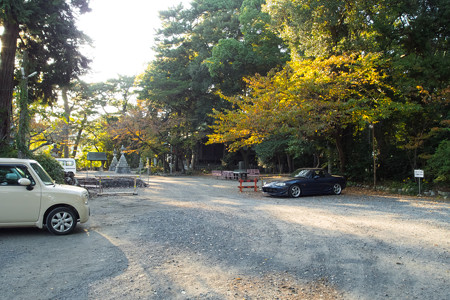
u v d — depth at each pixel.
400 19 19.34
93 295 4.19
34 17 15.34
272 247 6.56
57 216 7.76
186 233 7.86
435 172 16.31
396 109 16.84
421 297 4.20
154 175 46.53
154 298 4.12
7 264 5.46
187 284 4.61
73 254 6.09
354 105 16.78
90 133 54.38
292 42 22.33
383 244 6.76
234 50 35.59
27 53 17.86
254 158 53.34
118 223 9.29
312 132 16.61
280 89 17.98
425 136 16.69
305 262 5.61
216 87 41.56
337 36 19.55
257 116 17.23
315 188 16.39
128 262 5.59
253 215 10.49
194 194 18.44
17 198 7.43
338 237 7.38
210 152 55.91
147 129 43.19
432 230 8.11
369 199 15.03
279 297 4.20
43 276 4.89
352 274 5.03
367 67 16.72
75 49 18.92
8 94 16.69
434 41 18.38
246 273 5.07
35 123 27.19
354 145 22.14
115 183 22.14
